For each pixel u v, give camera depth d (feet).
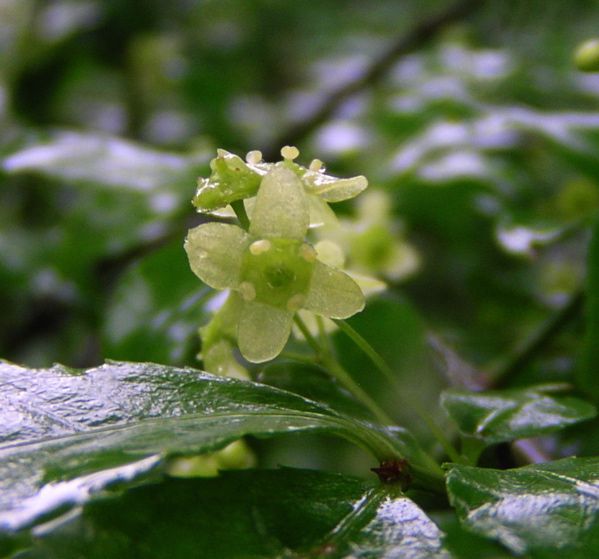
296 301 0.21
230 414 0.19
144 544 0.18
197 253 0.22
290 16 0.68
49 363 0.42
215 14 0.65
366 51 0.67
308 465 0.37
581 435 0.29
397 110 0.46
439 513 0.24
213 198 0.21
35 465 0.17
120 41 0.56
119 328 0.29
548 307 0.39
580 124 0.35
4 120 0.53
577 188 0.39
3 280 0.42
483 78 0.49
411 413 0.30
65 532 0.18
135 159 0.36
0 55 0.55
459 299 0.41
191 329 0.28
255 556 0.18
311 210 0.22
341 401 0.24
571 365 0.32
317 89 0.61
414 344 0.30
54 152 0.36
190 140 0.54
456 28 0.54
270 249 0.22
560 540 0.17
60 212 0.49
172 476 0.18
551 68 0.51
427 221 0.41
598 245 0.28
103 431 0.18
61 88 0.55
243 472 0.19
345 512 0.19
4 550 0.17
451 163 0.39
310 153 0.47
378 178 0.40
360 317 0.30
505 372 0.32
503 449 0.25
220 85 0.56
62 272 0.39
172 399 0.20
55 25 0.55
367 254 0.36
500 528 0.18
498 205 0.39
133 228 0.37
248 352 0.22
